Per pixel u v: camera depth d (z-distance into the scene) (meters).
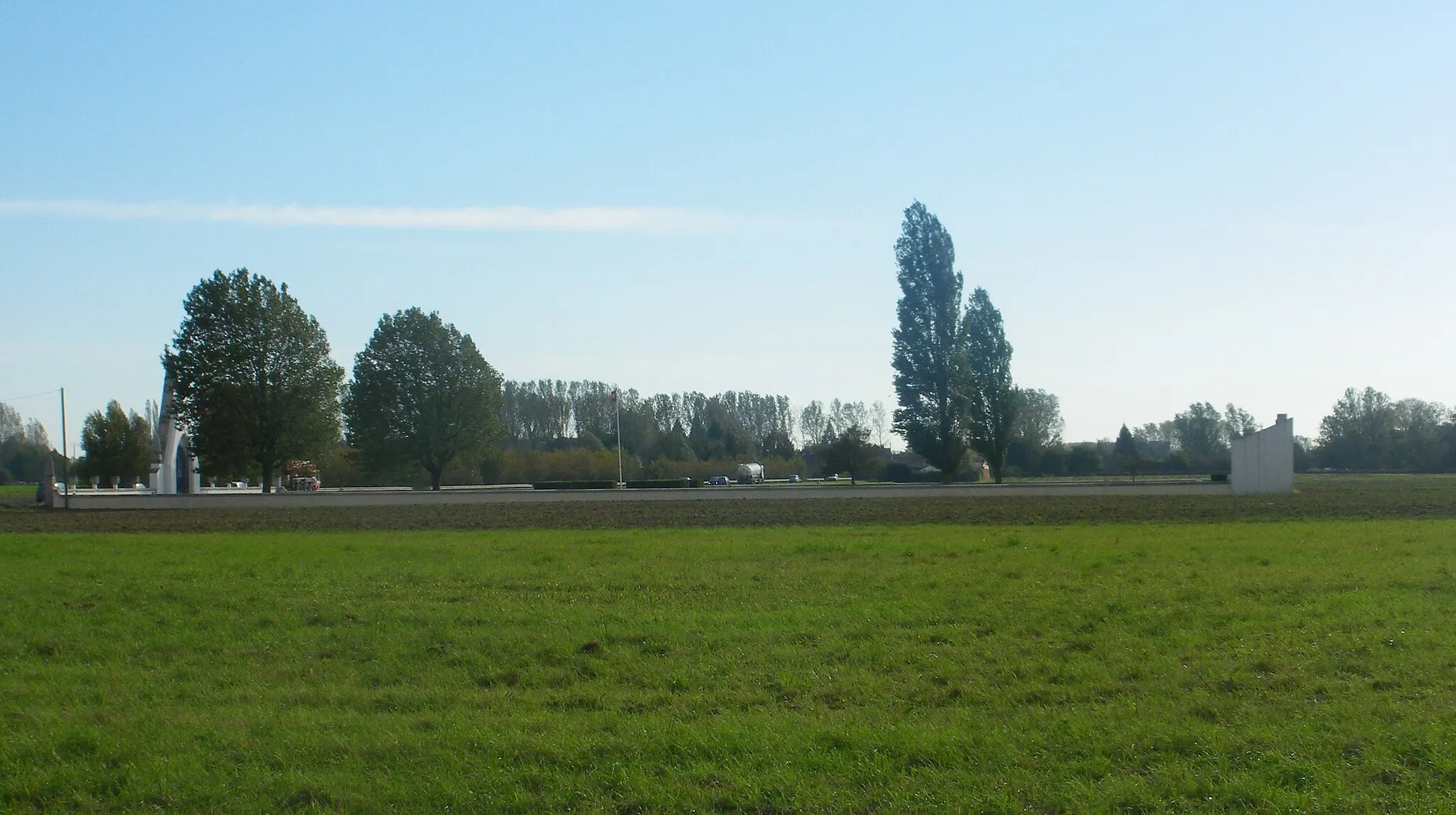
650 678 13.12
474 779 9.38
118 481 101.25
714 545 28.94
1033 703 11.73
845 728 10.56
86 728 11.14
